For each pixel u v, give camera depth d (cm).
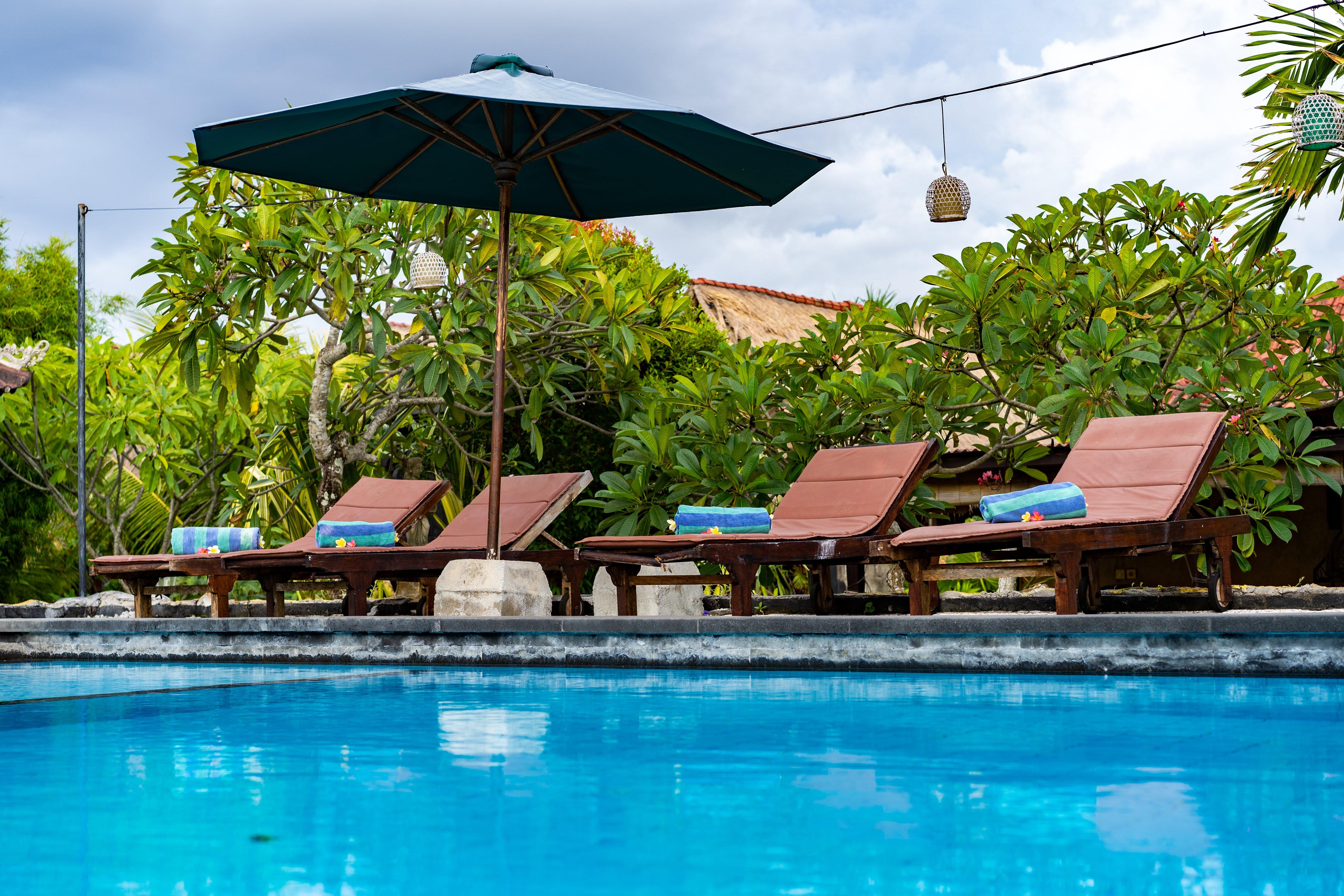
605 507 878
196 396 1125
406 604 905
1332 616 451
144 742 348
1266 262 863
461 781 277
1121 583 1274
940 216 905
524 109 698
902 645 523
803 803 248
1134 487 611
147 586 771
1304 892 177
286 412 1090
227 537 766
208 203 957
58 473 1258
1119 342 791
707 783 271
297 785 275
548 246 967
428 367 920
